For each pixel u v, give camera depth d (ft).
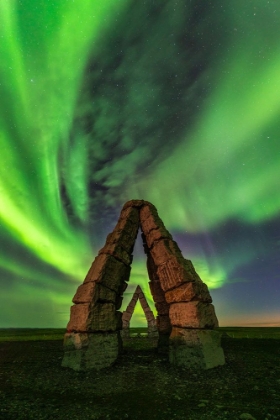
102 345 34.91
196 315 33.78
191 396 22.24
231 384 25.34
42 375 30.55
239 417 17.16
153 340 74.33
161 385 26.14
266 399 20.62
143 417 17.97
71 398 22.61
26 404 20.90
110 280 38.96
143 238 51.70
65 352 34.73
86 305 35.58
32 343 62.54
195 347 32.71
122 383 27.22
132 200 48.70
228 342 57.67
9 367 35.27
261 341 58.54
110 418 17.87
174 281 37.11
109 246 41.83
